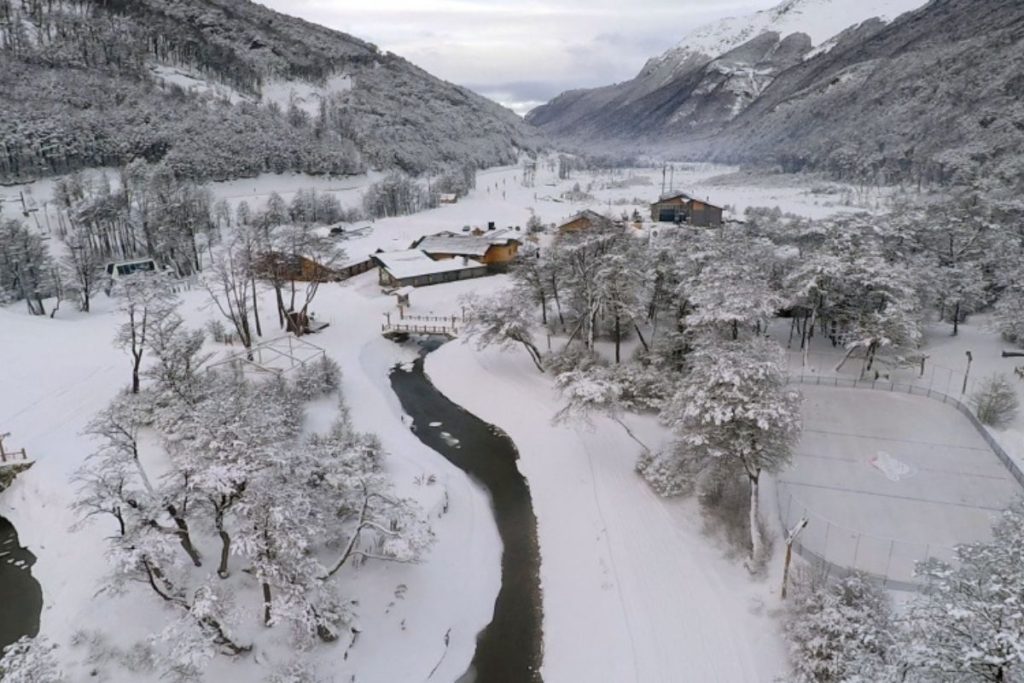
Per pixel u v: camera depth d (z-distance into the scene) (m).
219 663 26.14
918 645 16.70
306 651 27.23
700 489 37.00
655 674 27.12
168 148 151.00
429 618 30.97
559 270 64.38
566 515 38.62
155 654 26.59
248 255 61.19
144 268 88.25
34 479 38.84
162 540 25.42
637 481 40.28
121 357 55.75
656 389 48.84
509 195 189.00
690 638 28.42
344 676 26.98
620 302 55.00
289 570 26.00
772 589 29.91
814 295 53.59
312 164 170.25
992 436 42.25
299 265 75.12
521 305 58.59
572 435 46.50
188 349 47.75
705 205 109.69
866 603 26.23
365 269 93.31
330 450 33.25
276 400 42.62
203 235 108.31
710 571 31.98
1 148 127.38
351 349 63.47
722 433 32.78
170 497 27.48
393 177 156.38
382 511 31.17
